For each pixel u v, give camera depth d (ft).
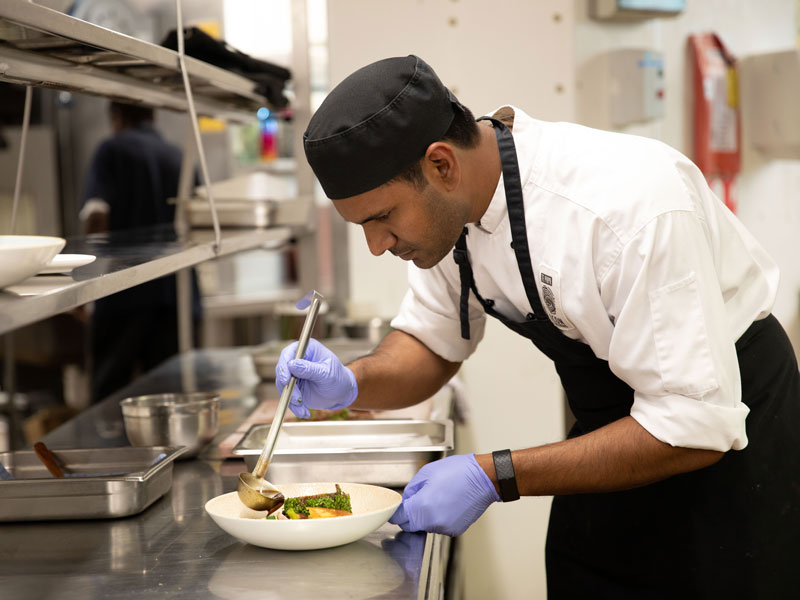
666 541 5.32
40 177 13.85
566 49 9.56
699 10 11.60
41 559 4.22
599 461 4.35
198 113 8.25
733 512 5.13
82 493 4.69
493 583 9.87
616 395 5.26
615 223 4.33
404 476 5.06
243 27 11.68
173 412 5.82
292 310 9.82
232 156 13.12
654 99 10.24
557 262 4.58
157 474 5.02
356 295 10.23
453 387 8.09
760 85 12.02
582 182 4.49
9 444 13.15
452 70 9.71
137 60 5.56
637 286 4.24
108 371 13.20
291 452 4.99
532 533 9.80
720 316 4.28
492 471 4.42
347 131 4.16
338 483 4.79
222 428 6.90
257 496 4.30
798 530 5.20
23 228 13.93
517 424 9.81
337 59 9.76
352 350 8.95
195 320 13.19
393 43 9.71
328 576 3.91
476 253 5.07
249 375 9.12
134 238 7.44
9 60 4.84
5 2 3.69
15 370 13.96
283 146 13.15
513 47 9.62
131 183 12.73
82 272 4.44
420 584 3.81
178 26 5.94
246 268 14.14
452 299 5.73
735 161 11.82
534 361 9.71
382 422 5.85
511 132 4.75
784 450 5.16
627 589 5.58
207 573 4.00
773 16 12.69
